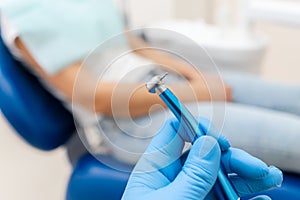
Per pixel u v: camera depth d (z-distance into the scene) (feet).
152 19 6.59
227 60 5.36
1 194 4.72
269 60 6.45
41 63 2.96
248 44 5.47
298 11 5.61
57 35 2.98
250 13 5.99
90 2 3.27
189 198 1.36
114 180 2.73
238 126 2.34
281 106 3.36
